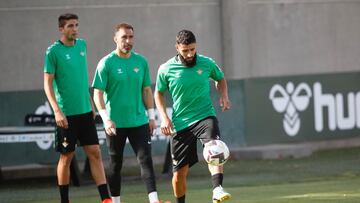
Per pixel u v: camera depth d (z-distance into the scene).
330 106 58.53
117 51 30.70
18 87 49.88
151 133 30.95
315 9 58.59
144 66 31.00
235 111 55.31
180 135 29.19
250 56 56.38
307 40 58.34
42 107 49.81
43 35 50.44
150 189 30.09
